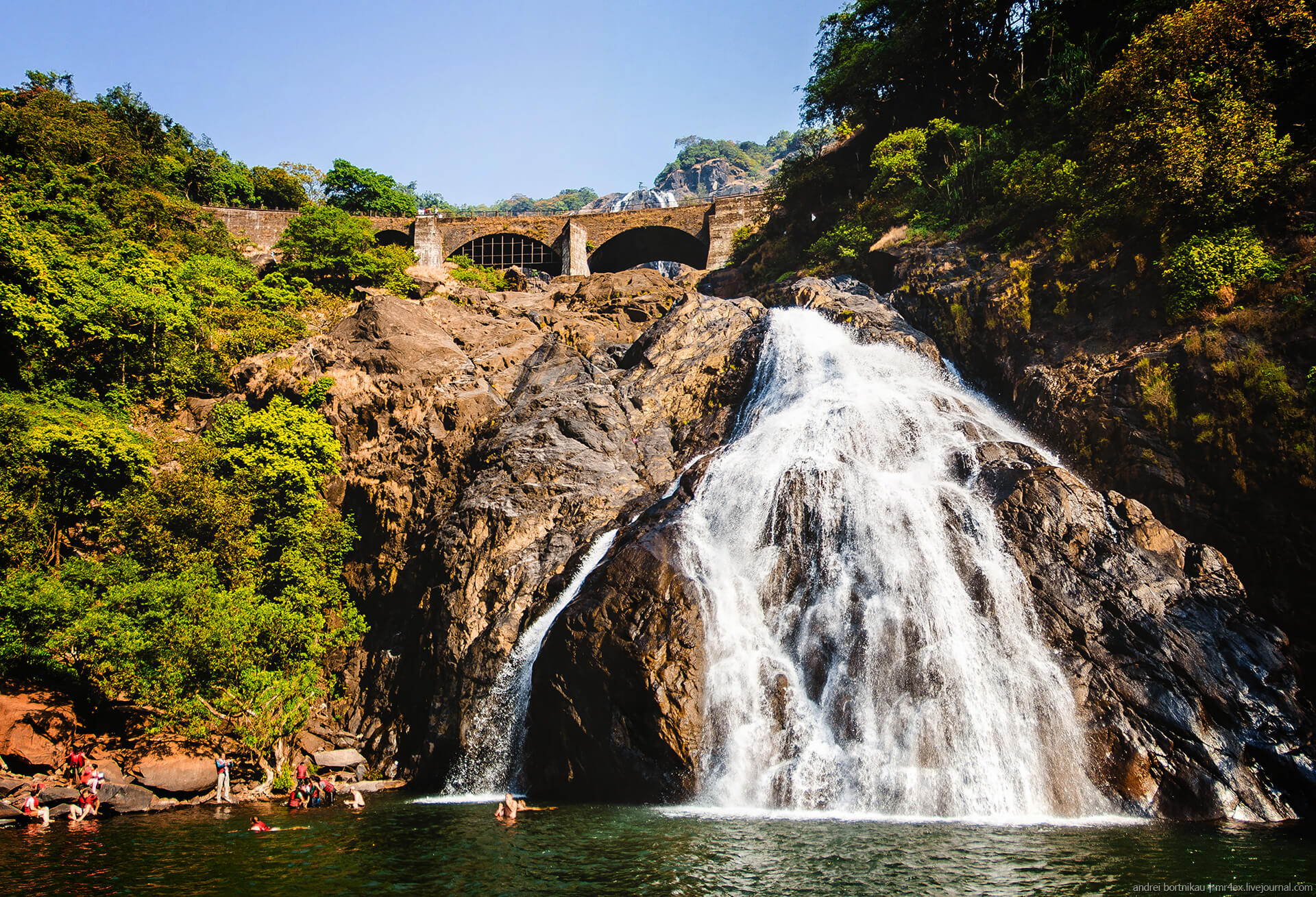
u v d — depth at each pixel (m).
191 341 52.84
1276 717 22.59
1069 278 36.62
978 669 24.73
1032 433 34.06
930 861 16.89
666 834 19.97
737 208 82.44
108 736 29.16
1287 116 34.72
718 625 26.78
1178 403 29.77
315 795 26.61
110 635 28.53
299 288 69.56
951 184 49.00
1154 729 22.61
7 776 24.95
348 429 43.78
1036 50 54.97
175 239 70.94
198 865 17.70
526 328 52.38
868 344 39.72
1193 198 32.44
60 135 73.00
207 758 28.89
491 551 34.09
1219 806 21.47
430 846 19.19
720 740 24.84
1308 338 27.77
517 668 30.41
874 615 26.66
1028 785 22.70
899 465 32.44
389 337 46.38
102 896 15.39
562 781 26.61
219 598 31.91
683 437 39.88
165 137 96.81
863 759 24.14
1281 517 26.64
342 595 39.38
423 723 33.00
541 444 37.97
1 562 33.25
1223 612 24.48
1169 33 35.28
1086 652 24.23
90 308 47.06
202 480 37.78
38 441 36.53
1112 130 36.03
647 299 59.12
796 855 17.53
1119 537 26.42
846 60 64.75
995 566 26.44
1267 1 33.88
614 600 26.73
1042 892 14.67
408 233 86.62
